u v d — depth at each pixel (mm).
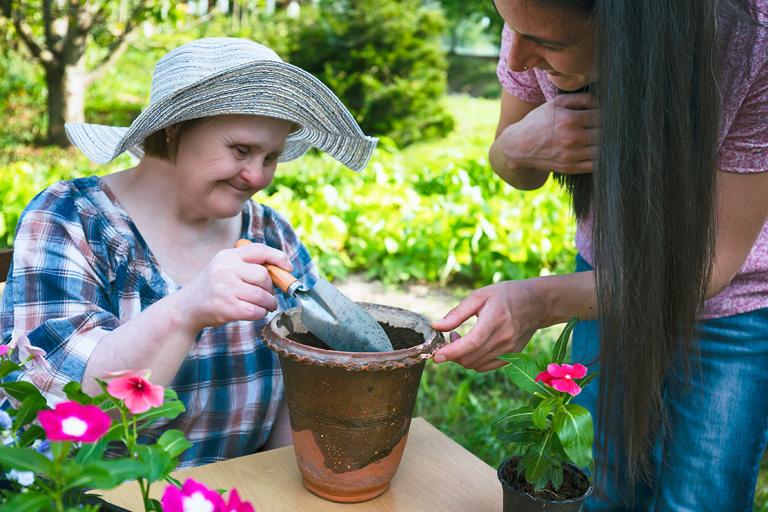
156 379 1355
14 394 1044
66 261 1503
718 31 1237
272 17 11719
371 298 5223
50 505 832
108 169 6875
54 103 8734
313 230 5551
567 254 5766
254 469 1403
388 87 11047
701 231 1247
